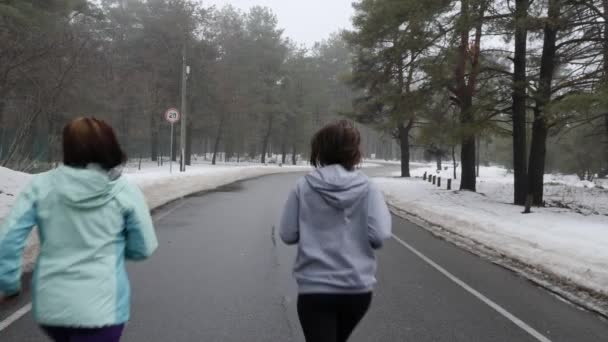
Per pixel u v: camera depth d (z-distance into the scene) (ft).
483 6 52.13
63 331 7.74
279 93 216.74
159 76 159.43
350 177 9.14
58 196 7.85
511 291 22.25
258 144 290.97
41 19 77.10
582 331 17.29
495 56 67.46
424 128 67.77
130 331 15.92
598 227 40.75
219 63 172.65
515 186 62.08
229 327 16.48
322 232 9.09
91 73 98.68
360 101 124.47
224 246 30.35
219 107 172.76
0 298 7.92
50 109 72.08
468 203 61.31
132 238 8.39
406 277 24.43
